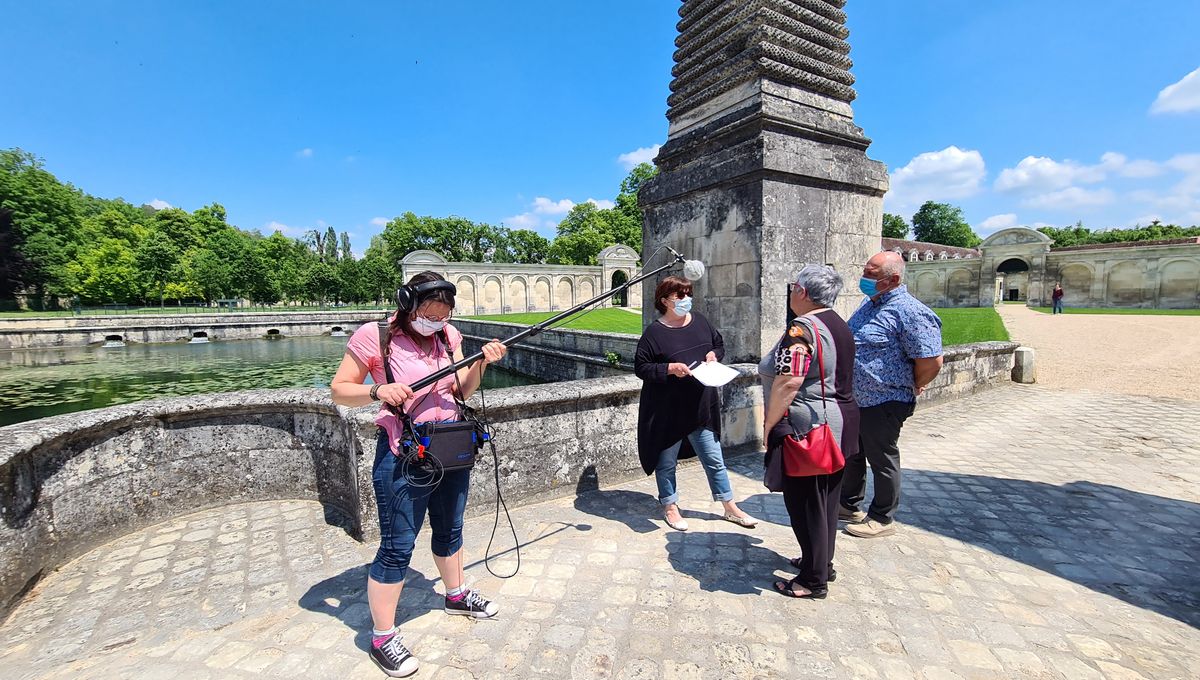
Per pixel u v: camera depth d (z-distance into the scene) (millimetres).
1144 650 2225
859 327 3330
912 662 2170
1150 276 36344
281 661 2234
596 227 58750
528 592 2730
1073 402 7477
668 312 3381
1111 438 5617
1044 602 2598
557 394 3873
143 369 24391
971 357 8008
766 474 2695
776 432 2605
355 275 64312
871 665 2152
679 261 3428
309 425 3916
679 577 2861
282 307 62625
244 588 2811
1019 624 2418
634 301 52469
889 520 3340
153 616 2568
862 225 5766
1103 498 3949
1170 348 13555
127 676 2156
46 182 50688
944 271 45594
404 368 2248
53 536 3008
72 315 39594
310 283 63531
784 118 4988
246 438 3914
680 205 5977
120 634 2436
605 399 4219
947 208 80062
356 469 3291
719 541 3281
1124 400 7605
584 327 21891
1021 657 2188
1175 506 3789
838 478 2625
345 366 2230
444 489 2371
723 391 4875
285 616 2559
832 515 2609
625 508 3818
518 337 2488
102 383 20641
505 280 47312
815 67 5367
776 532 3412
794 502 2627
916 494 4051
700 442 3486
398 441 2191
